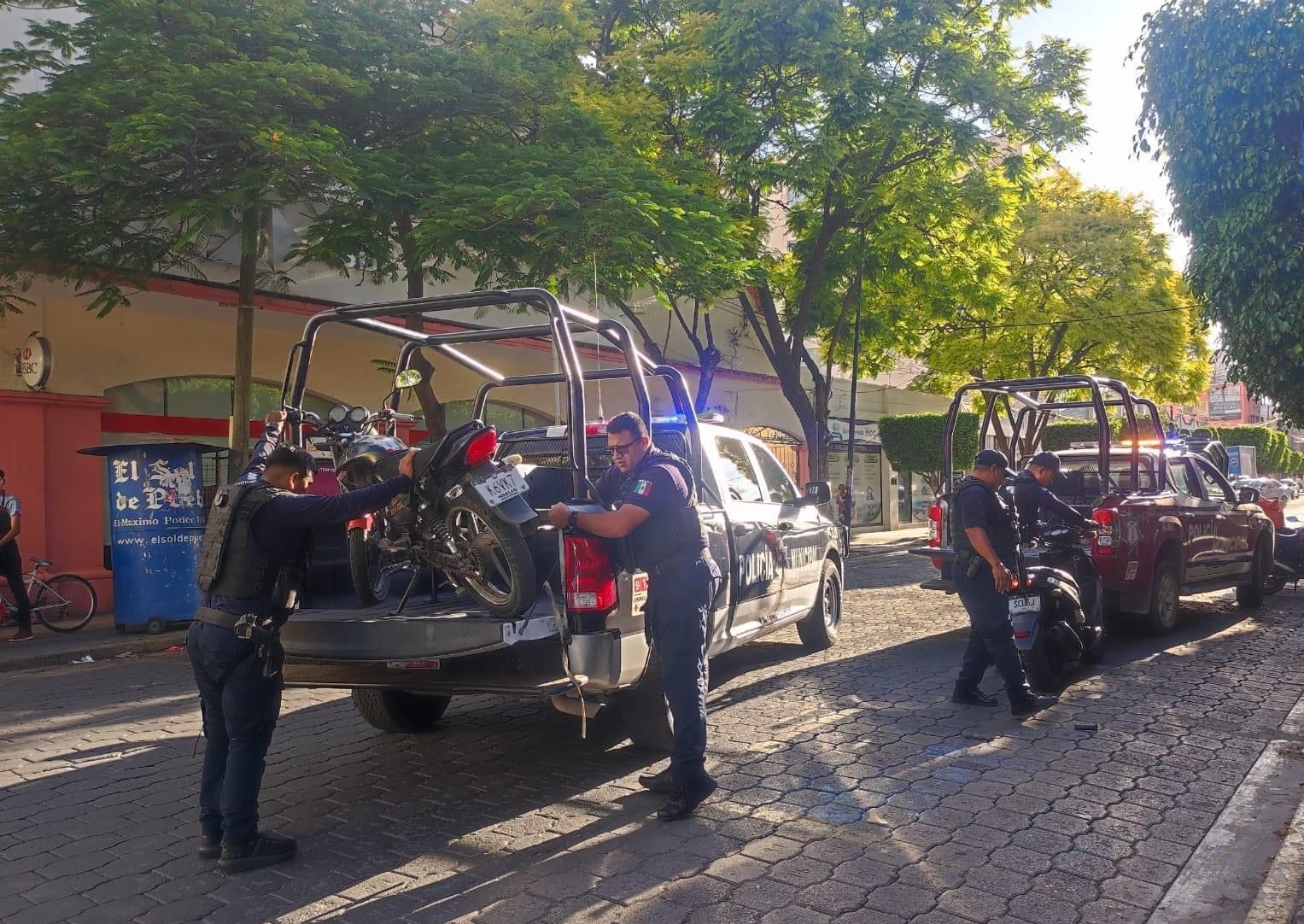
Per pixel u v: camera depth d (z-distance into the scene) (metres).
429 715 6.37
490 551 4.60
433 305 4.91
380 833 4.49
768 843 4.23
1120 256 23.17
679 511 4.58
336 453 5.25
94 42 9.96
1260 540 11.09
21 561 12.01
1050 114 16.30
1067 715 6.30
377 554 5.42
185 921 3.62
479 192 9.94
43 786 5.39
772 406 25.97
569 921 3.53
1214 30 8.77
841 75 15.04
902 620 10.59
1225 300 9.21
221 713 4.23
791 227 18.42
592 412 20.19
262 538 4.08
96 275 11.28
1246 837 4.23
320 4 10.70
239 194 9.32
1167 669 7.68
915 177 16.61
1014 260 23.61
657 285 11.92
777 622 7.54
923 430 28.00
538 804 4.84
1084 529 7.45
